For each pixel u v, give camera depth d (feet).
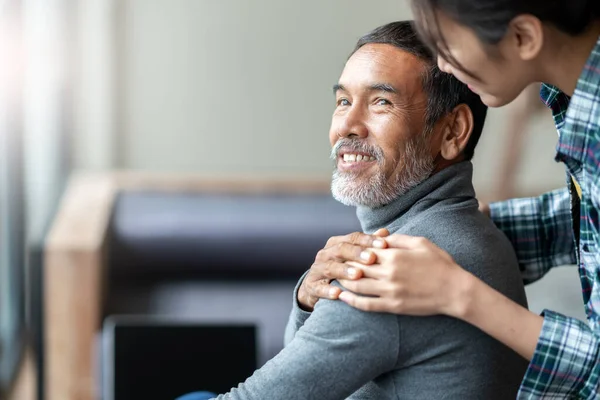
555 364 4.47
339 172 5.08
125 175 14.56
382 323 4.48
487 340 4.68
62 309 11.18
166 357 9.40
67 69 16.40
